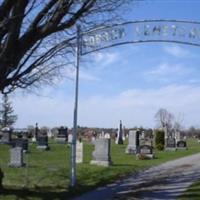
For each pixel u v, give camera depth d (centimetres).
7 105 7744
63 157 3123
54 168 2322
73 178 1762
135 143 3831
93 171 2253
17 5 1278
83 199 1475
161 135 4641
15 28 1295
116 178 2011
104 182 1869
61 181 1869
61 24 1412
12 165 2439
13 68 1377
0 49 1324
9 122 7775
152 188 1697
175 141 4762
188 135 12781
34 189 1636
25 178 1925
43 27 1371
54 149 4031
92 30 1728
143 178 2016
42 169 2306
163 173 2208
